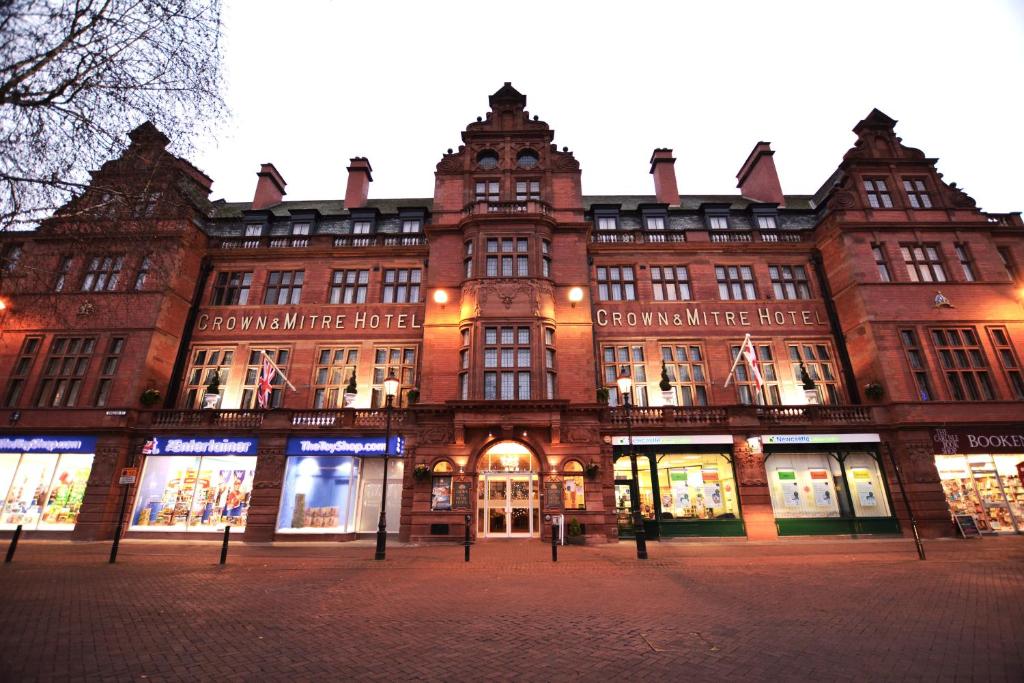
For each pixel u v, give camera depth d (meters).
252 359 22.94
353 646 6.07
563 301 22.23
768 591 9.20
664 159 29.92
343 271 24.59
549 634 6.56
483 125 25.89
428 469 19.36
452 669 5.29
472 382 20.14
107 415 20.28
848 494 20.00
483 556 14.70
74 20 8.19
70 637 6.34
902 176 24.95
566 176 24.81
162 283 12.70
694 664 5.40
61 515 19.64
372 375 22.59
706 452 20.30
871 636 6.34
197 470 20.53
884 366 20.81
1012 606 7.75
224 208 30.48
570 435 19.86
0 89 7.73
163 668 5.29
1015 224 24.44
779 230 24.97
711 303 23.64
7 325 22.00
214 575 11.23
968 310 22.02
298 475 20.12
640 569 12.02
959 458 19.98
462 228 23.34
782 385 22.33
